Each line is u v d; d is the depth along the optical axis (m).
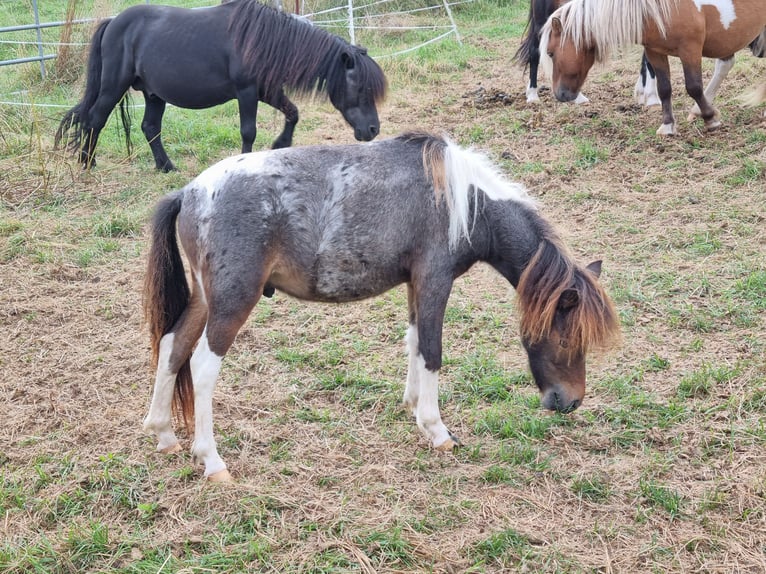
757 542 3.33
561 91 8.33
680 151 7.74
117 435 4.18
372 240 3.77
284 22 6.95
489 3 15.55
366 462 3.96
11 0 15.38
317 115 9.77
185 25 7.19
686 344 4.87
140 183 7.75
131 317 5.48
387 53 12.17
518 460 3.94
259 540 3.37
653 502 3.59
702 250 5.95
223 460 3.97
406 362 4.89
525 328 3.81
